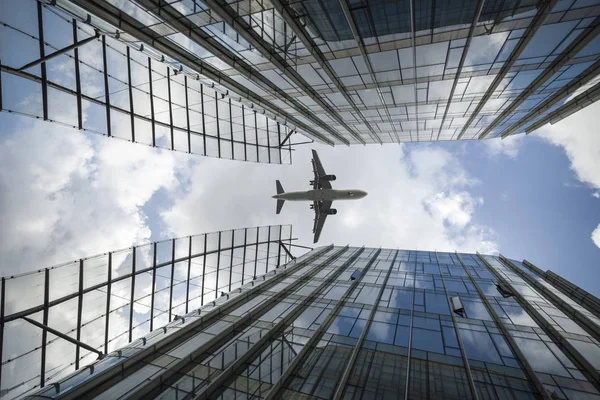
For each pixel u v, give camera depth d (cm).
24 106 1630
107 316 2241
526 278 3000
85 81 2020
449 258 4147
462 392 1457
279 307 2594
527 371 1580
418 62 2070
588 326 1934
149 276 2616
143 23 1648
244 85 2555
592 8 1349
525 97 2480
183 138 2881
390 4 1467
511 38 1673
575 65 1897
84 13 1552
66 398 1384
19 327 1739
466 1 1381
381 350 1870
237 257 3597
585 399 1350
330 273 3503
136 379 1583
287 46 1928
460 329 2058
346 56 2058
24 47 1630
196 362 1780
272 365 1756
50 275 1953
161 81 2698
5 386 1627
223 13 1588
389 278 3256
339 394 1478
